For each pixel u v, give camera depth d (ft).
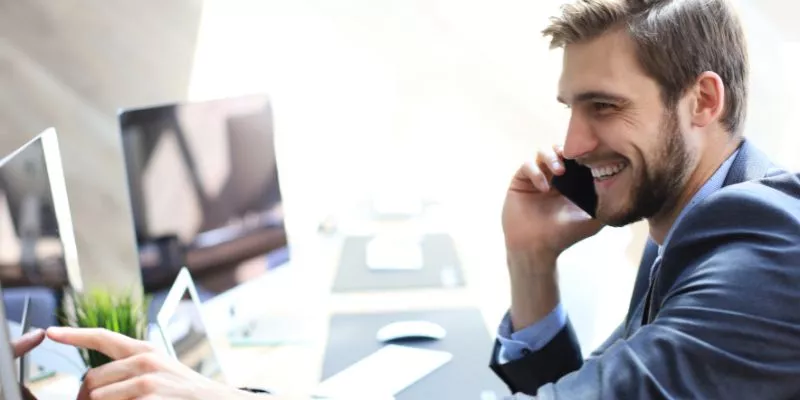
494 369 4.59
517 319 4.71
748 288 2.82
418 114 8.89
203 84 8.79
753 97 7.46
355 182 9.11
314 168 9.04
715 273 2.90
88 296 4.03
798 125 7.38
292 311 5.82
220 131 5.43
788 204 3.04
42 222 3.67
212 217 5.32
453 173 9.00
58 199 3.91
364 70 8.82
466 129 8.87
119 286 8.55
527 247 4.77
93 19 8.55
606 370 2.88
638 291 4.15
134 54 8.65
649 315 3.34
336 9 8.70
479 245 8.79
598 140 3.37
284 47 8.77
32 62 8.59
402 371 4.67
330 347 5.12
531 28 8.54
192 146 5.17
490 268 8.58
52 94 8.66
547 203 4.85
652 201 3.41
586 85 3.31
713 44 3.25
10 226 3.31
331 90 8.87
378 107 8.89
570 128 3.43
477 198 9.01
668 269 3.20
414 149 8.98
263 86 8.84
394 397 4.33
